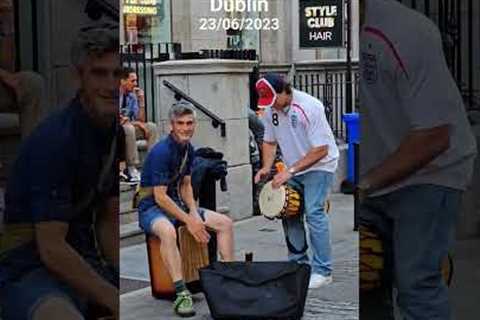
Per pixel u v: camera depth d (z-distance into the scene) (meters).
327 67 13.57
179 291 5.87
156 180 5.92
